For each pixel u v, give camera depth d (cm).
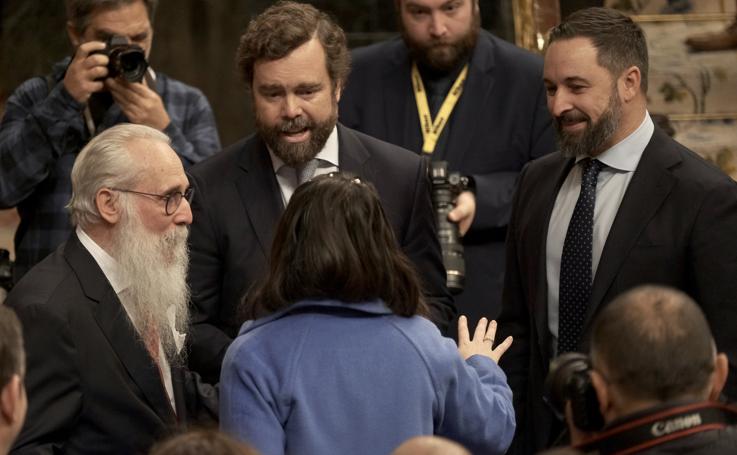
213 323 747
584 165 716
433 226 764
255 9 1248
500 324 763
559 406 476
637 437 439
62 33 1220
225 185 750
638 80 700
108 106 886
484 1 1175
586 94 692
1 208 860
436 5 930
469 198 869
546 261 723
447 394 577
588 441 447
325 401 556
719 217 679
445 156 938
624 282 689
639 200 694
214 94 1243
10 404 477
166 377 673
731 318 671
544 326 720
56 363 615
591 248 704
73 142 866
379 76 969
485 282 909
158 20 1235
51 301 623
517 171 937
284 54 721
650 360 443
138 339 642
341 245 557
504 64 948
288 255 566
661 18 1119
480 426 587
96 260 650
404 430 558
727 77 1115
